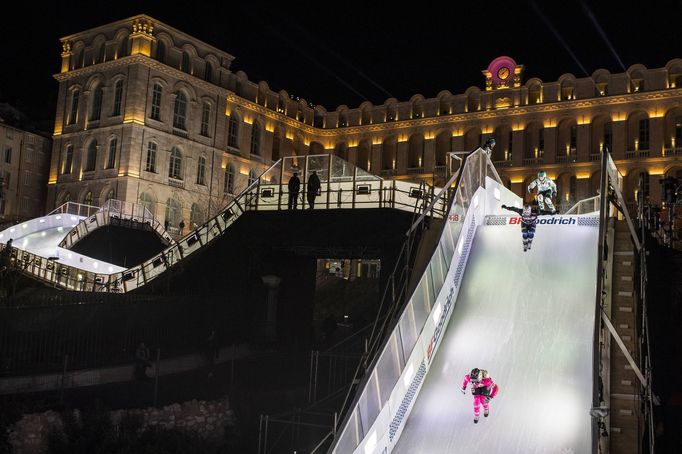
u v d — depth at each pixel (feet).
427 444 50.70
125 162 219.41
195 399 87.76
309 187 106.32
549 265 68.69
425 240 71.72
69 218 176.04
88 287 126.52
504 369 56.70
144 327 98.43
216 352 98.89
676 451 74.02
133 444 70.90
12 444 67.46
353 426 45.93
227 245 113.09
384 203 101.81
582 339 58.44
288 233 108.06
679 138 231.50
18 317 84.07
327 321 120.67
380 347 51.49
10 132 242.17
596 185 242.99
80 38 242.37
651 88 232.12
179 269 117.29
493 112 256.93
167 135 229.04
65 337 88.38
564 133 249.14
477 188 80.94
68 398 78.43
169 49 232.73
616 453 50.39
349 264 240.53
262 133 266.36
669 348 78.74
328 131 289.94
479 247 74.38
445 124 266.98
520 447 48.85
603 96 237.45
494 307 64.75
